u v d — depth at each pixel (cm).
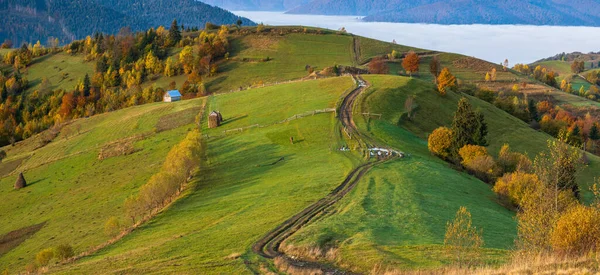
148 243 5456
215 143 10419
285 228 4988
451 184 6900
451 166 8469
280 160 8506
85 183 10138
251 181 7575
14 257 7062
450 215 5378
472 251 3997
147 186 7244
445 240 3947
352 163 7588
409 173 7031
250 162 8706
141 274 4162
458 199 6188
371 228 4703
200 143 9412
